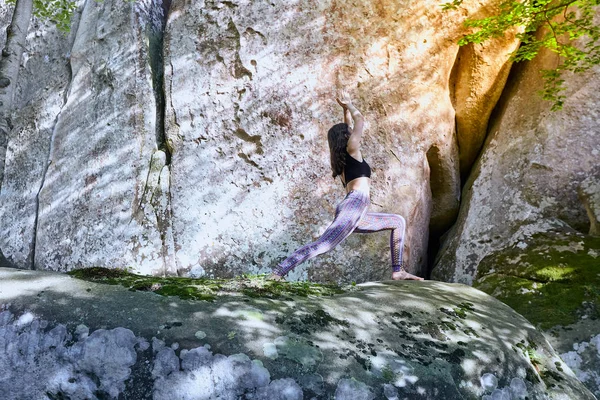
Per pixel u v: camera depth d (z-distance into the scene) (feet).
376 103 17.60
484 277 15.31
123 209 17.92
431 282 13.35
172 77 18.47
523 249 15.33
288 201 17.13
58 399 8.31
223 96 17.97
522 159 17.22
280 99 17.63
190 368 8.39
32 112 20.83
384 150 17.38
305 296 10.83
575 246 14.60
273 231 16.98
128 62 19.20
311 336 9.25
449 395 9.02
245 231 17.07
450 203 19.24
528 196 16.51
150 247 17.34
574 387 10.51
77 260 18.07
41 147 20.29
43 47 21.65
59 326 8.79
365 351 9.27
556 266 14.15
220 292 10.32
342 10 17.89
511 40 18.24
